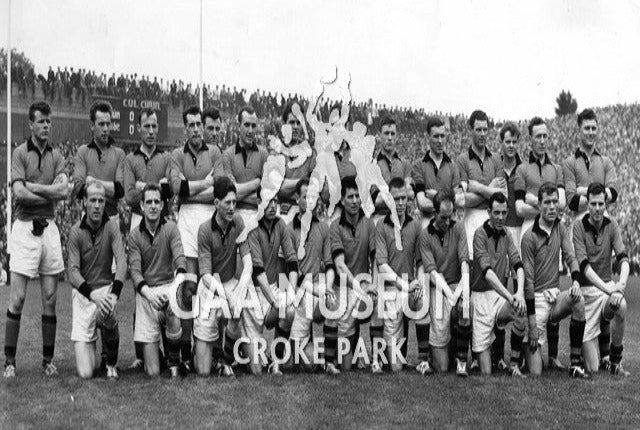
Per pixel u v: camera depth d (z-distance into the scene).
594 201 7.67
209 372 7.33
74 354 8.15
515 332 7.43
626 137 20.45
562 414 6.00
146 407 5.99
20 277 7.14
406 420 5.77
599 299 7.64
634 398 6.51
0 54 19.67
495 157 8.87
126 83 20.42
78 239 7.13
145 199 7.16
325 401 6.26
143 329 7.19
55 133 19.88
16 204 7.27
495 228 7.65
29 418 5.66
